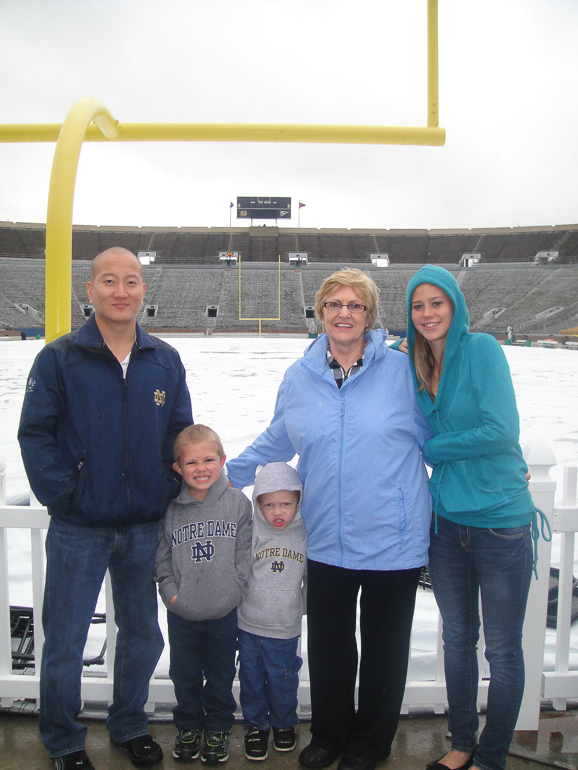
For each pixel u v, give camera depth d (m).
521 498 1.83
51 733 1.86
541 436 2.13
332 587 1.95
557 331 39.16
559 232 49.62
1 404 10.06
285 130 2.03
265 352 24.16
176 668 1.99
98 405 1.82
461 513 1.85
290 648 2.03
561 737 2.07
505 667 1.83
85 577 1.84
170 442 2.03
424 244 51.72
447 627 1.96
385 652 1.90
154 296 44.94
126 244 50.88
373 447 1.88
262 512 2.05
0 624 2.20
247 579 2.00
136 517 1.87
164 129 2.03
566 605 2.18
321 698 1.96
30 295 42.78
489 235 51.44
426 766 1.93
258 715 2.00
